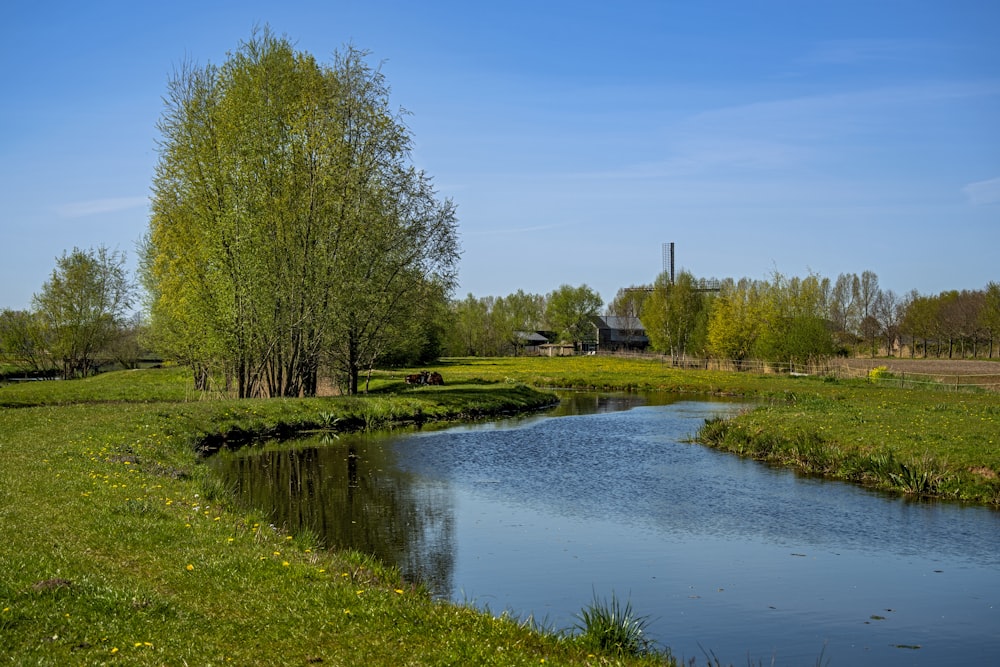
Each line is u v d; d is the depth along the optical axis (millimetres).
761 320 86688
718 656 11367
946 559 16438
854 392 54812
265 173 38562
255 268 38156
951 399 46656
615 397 60500
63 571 10484
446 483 24531
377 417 40281
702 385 66125
